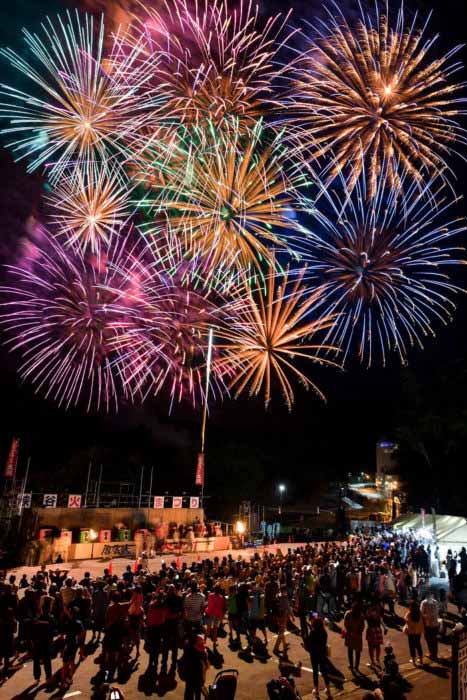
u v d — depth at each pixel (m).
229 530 42.72
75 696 11.31
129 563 28.59
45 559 28.19
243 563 21.56
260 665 14.02
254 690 12.24
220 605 14.98
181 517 36.12
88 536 30.91
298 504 75.38
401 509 58.66
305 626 16.50
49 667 11.93
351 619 14.08
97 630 14.93
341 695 12.30
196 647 10.21
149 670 12.60
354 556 24.95
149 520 34.50
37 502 40.56
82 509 31.97
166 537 34.03
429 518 35.97
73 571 25.86
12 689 11.62
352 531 49.59
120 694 7.03
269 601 17.84
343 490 74.44
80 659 13.59
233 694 7.25
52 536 29.06
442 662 14.80
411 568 24.62
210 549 35.25
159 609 12.63
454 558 25.19
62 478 49.84
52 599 14.32
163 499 36.44
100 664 12.61
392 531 38.41
